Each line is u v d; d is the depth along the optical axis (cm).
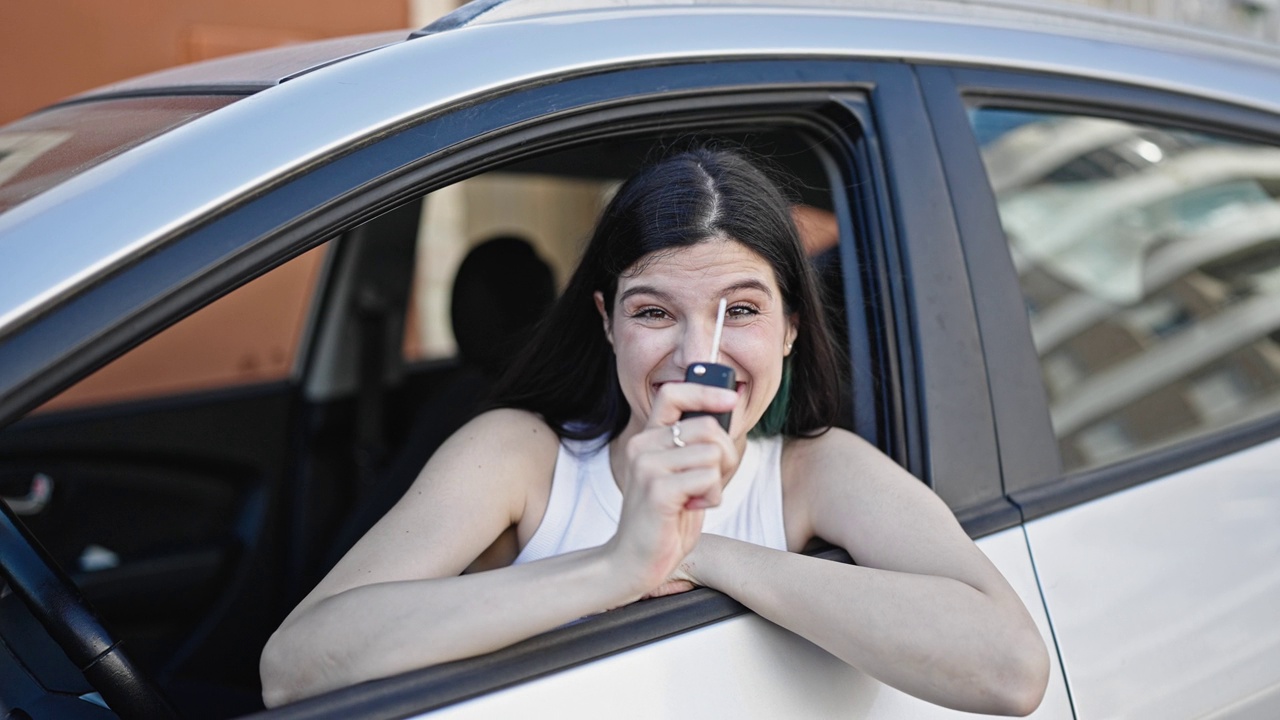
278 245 108
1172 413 169
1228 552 152
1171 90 178
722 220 131
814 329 144
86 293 98
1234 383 178
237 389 275
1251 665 146
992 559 137
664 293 131
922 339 143
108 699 120
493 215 436
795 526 145
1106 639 139
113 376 409
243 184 108
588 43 134
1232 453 163
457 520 134
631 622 118
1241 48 198
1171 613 144
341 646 111
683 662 117
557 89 129
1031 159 164
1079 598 140
